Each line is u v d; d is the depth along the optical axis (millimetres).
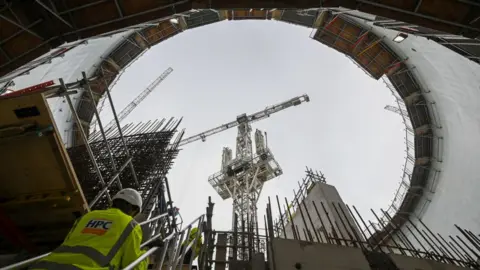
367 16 13141
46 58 12336
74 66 22609
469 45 12555
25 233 7457
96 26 10234
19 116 5617
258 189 37875
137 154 14023
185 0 10406
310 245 7582
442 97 24891
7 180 6430
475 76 19750
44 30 9672
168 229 10953
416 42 23562
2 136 5715
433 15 10297
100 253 2846
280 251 7289
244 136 50719
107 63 27516
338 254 7422
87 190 11086
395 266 7898
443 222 23781
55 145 5922
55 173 6328
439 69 23375
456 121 23922
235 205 35750
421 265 8047
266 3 10547
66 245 2904
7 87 15578
